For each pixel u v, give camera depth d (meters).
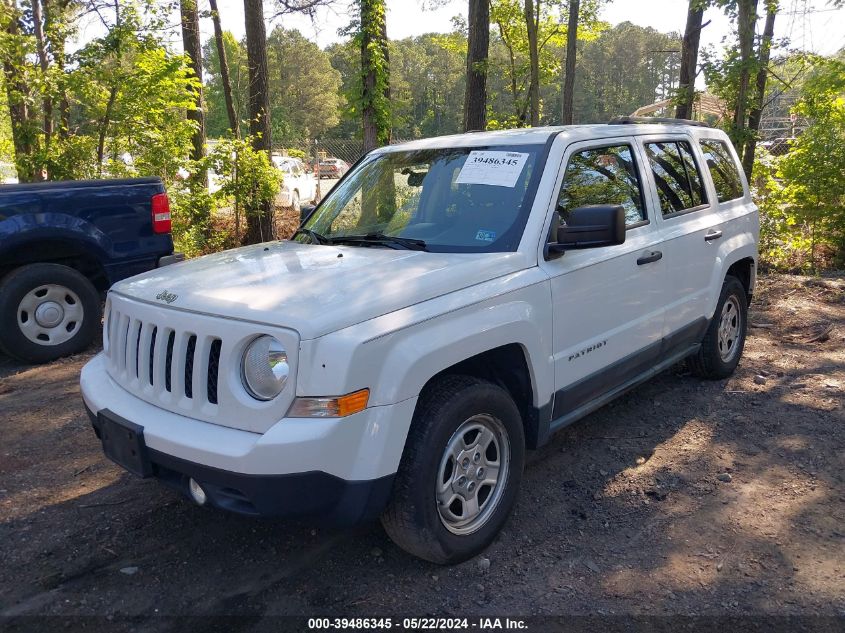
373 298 2.93
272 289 3.09
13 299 6.22
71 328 6.65
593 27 16.97
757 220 5.96
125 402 3.22
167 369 3.11
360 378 2.73
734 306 5.72
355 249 3.84
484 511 3.36
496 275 3.39
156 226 6.98
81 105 10.08
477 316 3.20
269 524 3.69
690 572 3.20
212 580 3.22
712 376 5.61
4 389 5.82
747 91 11.39
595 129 4.33
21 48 9.46
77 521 3.74
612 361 4.15
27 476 4.26
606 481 4.08
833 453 4.34
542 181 3.78
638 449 4.49
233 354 2.83
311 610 2.99
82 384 3.56
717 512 3.71
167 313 3.09
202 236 11.16
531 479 4.12
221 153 10.97
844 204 10.59
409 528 3.00
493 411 3.27
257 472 2.66
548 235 3.69
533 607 2.98
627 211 4.36
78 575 3.26
